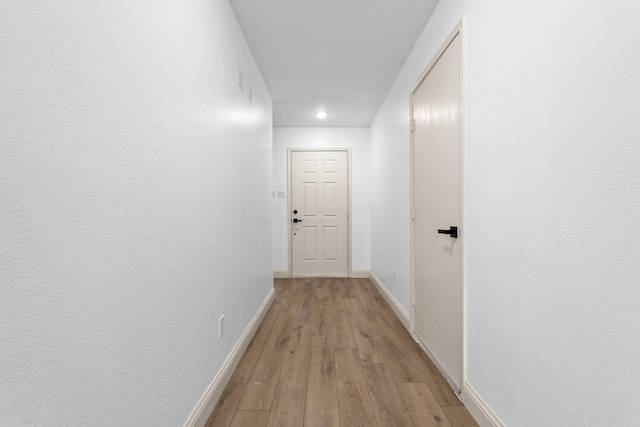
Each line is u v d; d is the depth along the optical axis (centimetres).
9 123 56
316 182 480
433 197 204
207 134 151
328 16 208
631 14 74
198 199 140
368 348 227
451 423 145
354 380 183
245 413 153
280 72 291
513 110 119
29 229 60
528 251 111
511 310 121
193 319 134
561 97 95
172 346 116
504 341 125
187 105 130
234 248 196
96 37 77
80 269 72
